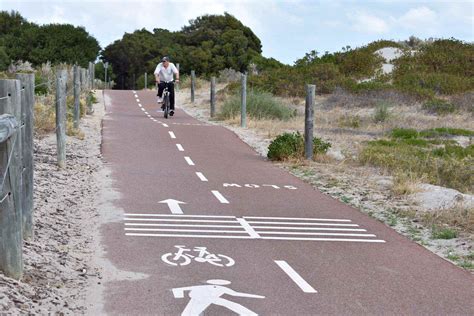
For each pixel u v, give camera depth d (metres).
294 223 10.19
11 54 67.62
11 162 6.13
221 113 28.28
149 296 6.41
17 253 6.25
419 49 46.72
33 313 5.53
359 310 6.24
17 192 6.24
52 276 6.72
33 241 7.88
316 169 15.73
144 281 6.90
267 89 37.84
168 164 15.78
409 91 34.25
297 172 15.30
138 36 93.44
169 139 20.25
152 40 92.25
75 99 19.84
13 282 6.09
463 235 9.59
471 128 26.59
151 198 11.65
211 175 14.48
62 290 6.38
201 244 8.62
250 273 7.36
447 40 47.34
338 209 11.41
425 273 7.64
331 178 14.48
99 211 10.34
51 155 15.18
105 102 36.00
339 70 43.75
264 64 61.78
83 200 11.07
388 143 20.91
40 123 18.94
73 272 7.02
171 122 25.55
